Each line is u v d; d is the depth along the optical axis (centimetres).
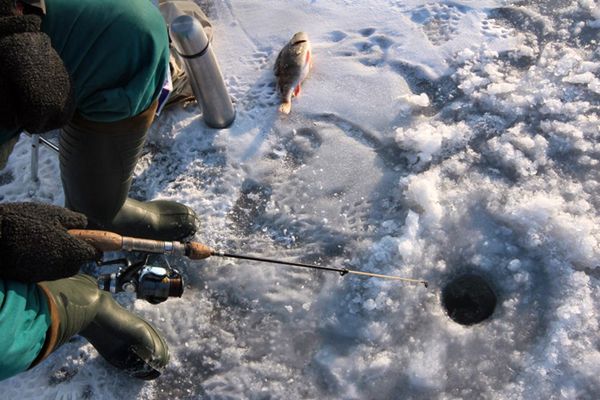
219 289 287
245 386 263
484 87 334
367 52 355
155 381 267
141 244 202
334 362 265
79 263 174
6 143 178
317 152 323
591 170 303
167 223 289
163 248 206
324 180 314
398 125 326
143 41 189
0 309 157
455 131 317
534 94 325
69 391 264
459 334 266
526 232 285
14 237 158
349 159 319
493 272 282
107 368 269
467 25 356
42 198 313
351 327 272
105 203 260
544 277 277
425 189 293
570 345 257
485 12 362
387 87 339
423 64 345
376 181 311
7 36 151
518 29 353
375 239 293
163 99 271
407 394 257
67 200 276
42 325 171
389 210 301
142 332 256
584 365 251
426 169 311
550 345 258
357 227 298
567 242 278
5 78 149
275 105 337
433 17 362
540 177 303
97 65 188
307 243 297
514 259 281
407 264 284
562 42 346
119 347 252
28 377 268
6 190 317
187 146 327
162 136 330
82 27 182
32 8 167
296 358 269
